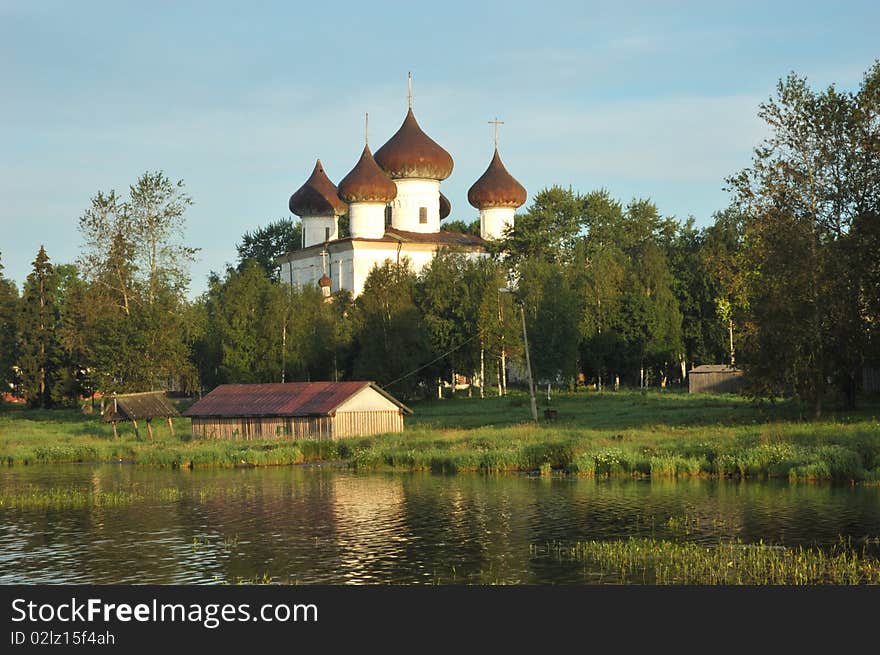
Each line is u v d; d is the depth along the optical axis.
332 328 108.44
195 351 116.81
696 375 108.31
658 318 118.31
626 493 47.91
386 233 134.88
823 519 40.00
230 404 80.00
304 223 144.38
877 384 85.25
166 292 107.38
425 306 109.12
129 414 81.81
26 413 119.00
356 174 131.25
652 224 161.25
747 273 73.00
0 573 34.28
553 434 66.50
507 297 107.75
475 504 46.03
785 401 82.50
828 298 67.50
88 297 106.62
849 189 71.00
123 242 105.88
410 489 51.69
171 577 33.50
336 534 39.81
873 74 71.19
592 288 119.25
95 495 51.41
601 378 119.31
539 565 33.91
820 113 70.81
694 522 40.16
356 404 76.31
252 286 109.06
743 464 52.34
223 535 40.16
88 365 116.31
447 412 91.12
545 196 141.38
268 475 60.44
